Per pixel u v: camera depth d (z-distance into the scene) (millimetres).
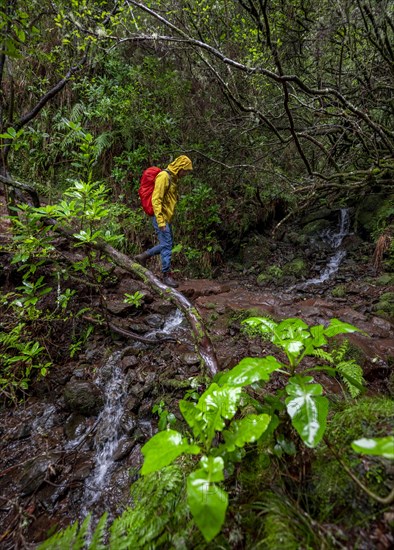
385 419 1290
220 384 1393
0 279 3549
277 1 4258
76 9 3670
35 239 2770
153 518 1229
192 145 5906
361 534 971
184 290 4406
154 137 5816
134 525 1256
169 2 4543
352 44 3936
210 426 1207
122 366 2797
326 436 1316
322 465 1213
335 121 5102
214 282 5262
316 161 6305
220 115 6023
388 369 2602
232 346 3051
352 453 1194
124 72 5762
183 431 2033
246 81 4734
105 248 3508
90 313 3408
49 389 2725
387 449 812
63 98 6000
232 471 1264
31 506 1861
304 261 5699
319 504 1112
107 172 6016
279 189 5957
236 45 4695
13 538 1678
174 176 3926
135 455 2086
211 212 5832
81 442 2293
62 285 3615
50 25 5145
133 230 5184
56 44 5344
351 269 5137
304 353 1375
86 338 3186
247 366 1317
